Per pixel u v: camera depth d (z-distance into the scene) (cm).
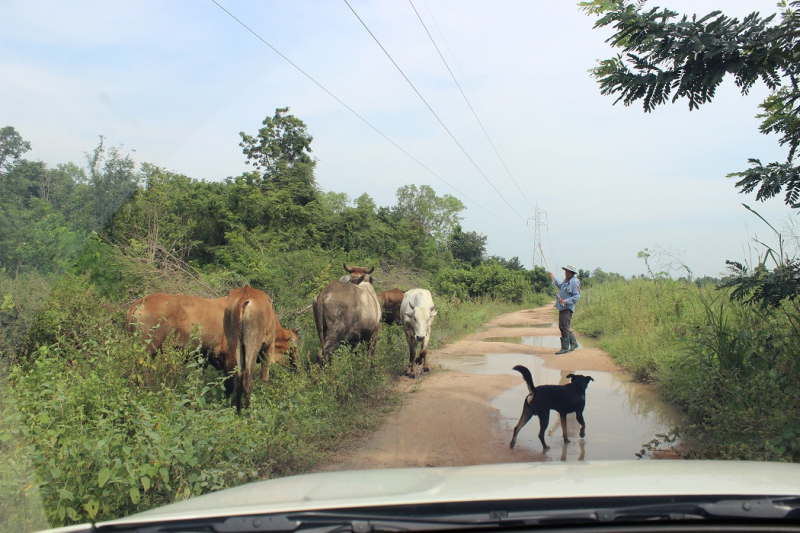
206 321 733
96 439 402
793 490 177
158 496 422
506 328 1925
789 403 549
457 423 683
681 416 698
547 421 588
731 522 163
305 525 163
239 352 673
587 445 593
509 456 562
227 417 504
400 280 1944
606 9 500
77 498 369
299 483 221
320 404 681
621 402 783
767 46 465
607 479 194
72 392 473
